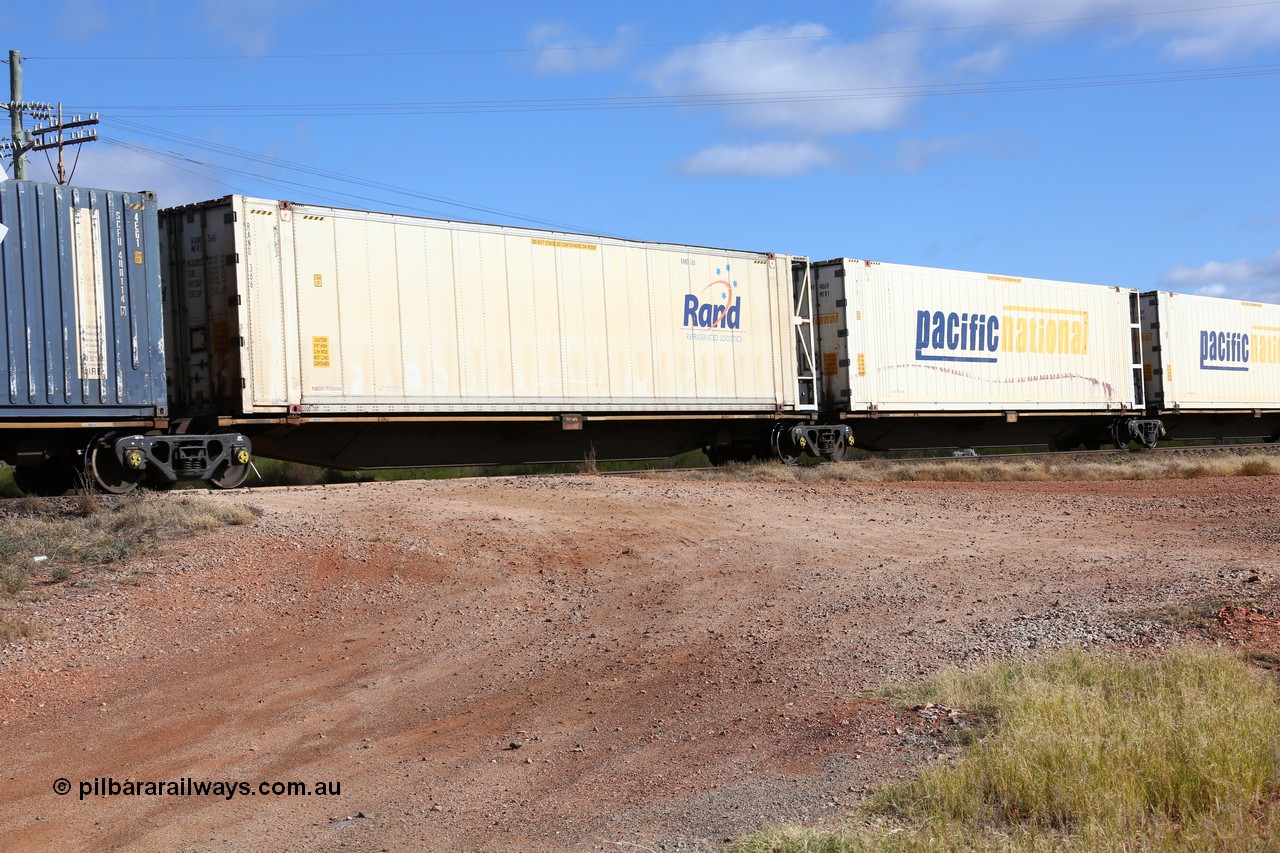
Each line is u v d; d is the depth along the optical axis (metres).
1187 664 7.37
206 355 18.44
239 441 18.52
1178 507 18.41
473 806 6.16
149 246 16.86
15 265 15.37
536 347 22.03
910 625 9.95
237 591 11.48
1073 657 7.90
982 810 5.30
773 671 8.62
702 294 25.02
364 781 6.68
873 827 5.15
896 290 29.11
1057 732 5.95
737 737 7.04
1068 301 33.69
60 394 15.78
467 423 21.94
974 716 6.95
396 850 5.59
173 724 7.89
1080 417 35.31
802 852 4.90
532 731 7.54
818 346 28.41
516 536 14.55
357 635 10.28
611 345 23.28
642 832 5.50
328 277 19.25
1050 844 4.77
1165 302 36.78
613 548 14.24
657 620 10.65
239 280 18.08
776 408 26.31
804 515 17.55
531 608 11.27
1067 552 13.77
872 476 24.22
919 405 29.42
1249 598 9.95
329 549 13.10
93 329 16.16
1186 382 37.41
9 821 6.20
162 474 17.55
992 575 12.33
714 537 15.23
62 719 8.05
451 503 16.98
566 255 22.64
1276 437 44.34
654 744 7.07
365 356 19.64
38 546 12.54
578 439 24.95
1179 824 5.07
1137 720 6.15
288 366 18.69
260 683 8.85
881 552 14.23
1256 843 4.65
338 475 24.73
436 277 20.66
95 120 35.91
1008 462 27.70
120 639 9.96
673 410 24.38
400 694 8.52
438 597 11.64
